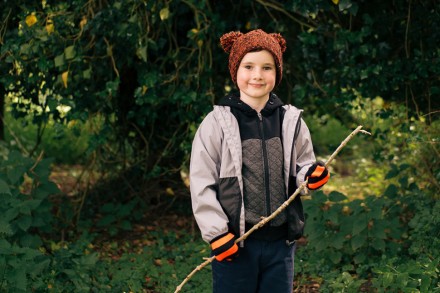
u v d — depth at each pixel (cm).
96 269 488
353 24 552
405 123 556
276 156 294
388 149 639
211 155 291
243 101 297
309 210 504
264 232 290
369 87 546
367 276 474
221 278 293
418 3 532
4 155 734
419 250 454
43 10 528
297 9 503
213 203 284
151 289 473
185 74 543
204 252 529
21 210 457
